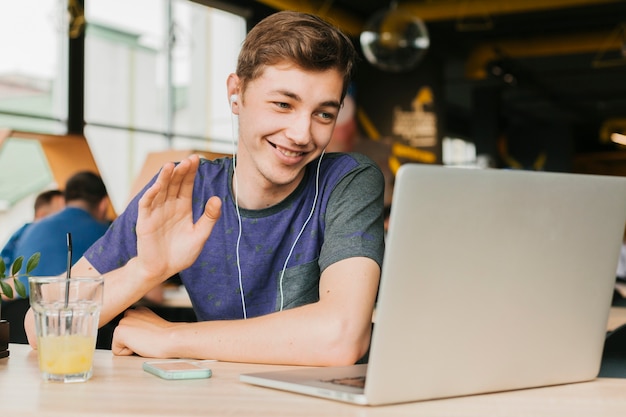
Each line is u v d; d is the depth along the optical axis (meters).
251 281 1.54
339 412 0.78
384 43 6.35
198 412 0.78
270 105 1.36
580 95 14.03
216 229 1.55
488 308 0.89
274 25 1.36
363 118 9.84
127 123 8.04
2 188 8.75
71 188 3.83
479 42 11.52
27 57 6.36
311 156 1.41
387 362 0.81
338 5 9.43
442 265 0.84
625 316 2.48
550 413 0.80
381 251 1.33
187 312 2.36
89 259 1.52
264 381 0.92
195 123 7.94
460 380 0.88
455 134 16.98
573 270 0.98
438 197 0.82
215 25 8.05
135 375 1.01
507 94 13.99
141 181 4.51
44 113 6.20
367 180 1.47
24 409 0.79
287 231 1.53
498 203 0.88
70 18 6.26
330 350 1.11
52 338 0.95
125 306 1.29
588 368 1.03
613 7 9.50
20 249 3.22
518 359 0.93
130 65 7.94
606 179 1.00
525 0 9.45
